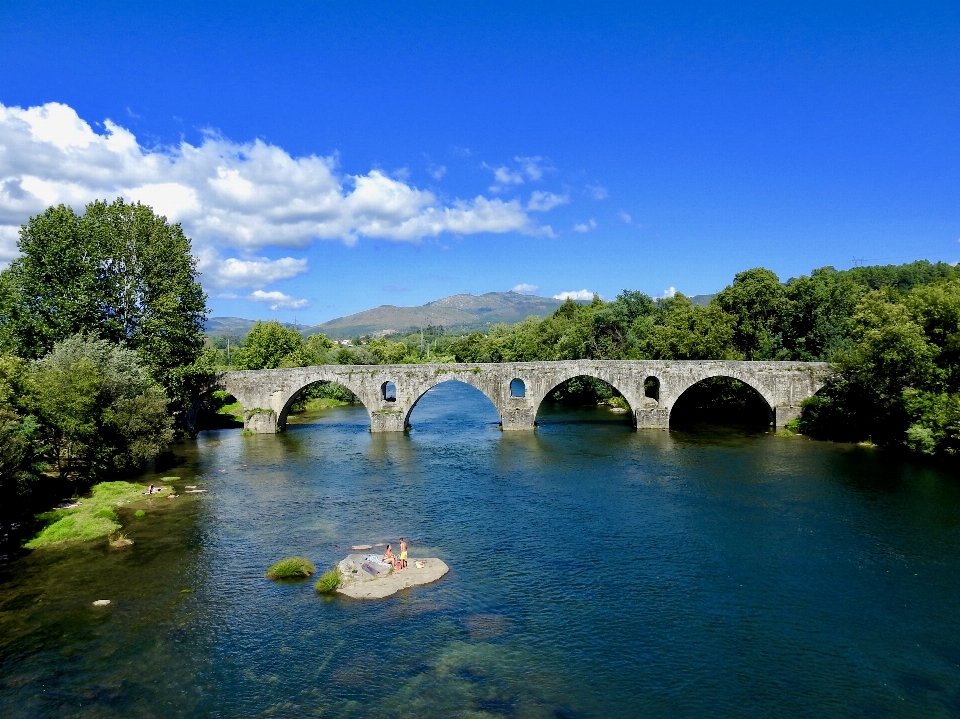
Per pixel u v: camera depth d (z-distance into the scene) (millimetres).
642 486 57219
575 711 25422
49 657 29438
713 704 25891
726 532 44812
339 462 69562
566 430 88188
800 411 83188
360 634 31375
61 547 43062
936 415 60812
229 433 90938
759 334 100125
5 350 63625
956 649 29766
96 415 55969
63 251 67750
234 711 25531
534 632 31500
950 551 40656
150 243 74812
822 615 32938
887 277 146875
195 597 35469
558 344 127188
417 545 43188
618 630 31641
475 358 184375
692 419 96688
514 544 43219
